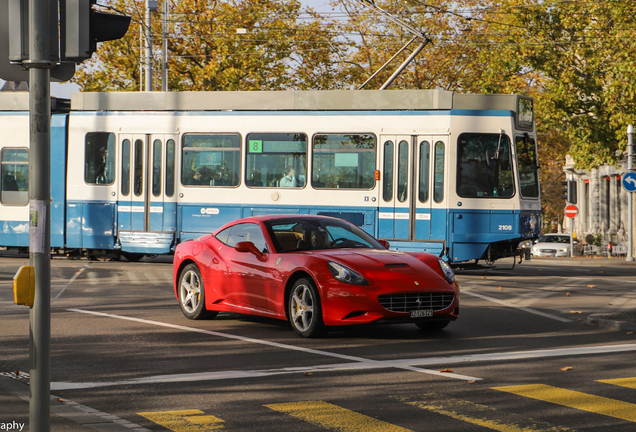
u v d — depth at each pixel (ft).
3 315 38.63
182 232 66.59
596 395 22.02
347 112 63.57
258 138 65.21
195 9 129.80
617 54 97.14
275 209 64.54
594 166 110.11
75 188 68.95
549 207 244.22
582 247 136.56
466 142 61.46
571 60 104.73
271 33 129.80
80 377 24.61
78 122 69.05
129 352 28.96
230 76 125.90
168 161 67.00
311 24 132.05
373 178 62.80
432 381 23.93
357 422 19.13
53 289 49.62
